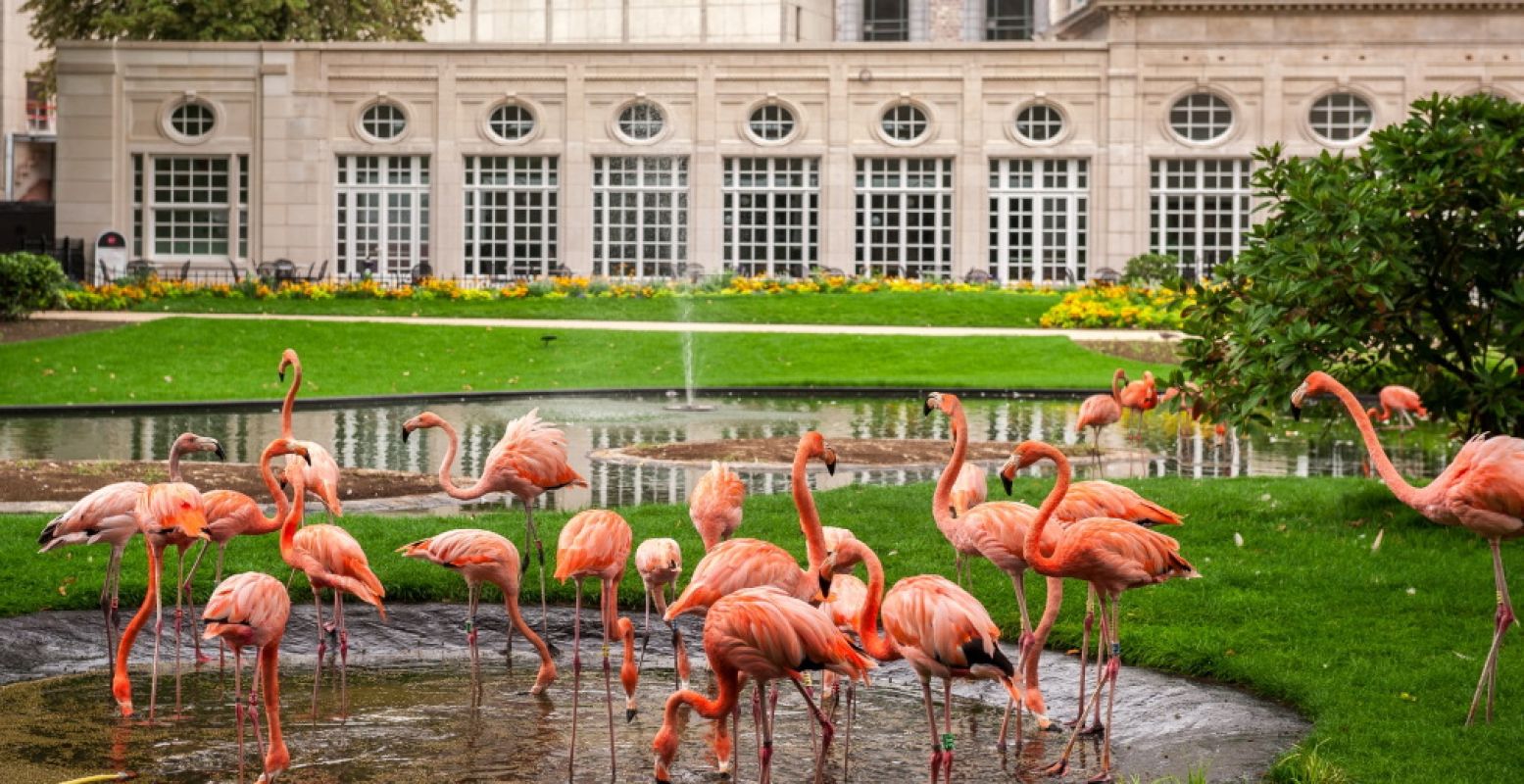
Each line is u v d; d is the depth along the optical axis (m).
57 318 39.66
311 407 28.17
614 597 9.89
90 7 55.03
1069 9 63.47
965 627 7.76
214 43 52.47
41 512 15.51
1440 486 9.42
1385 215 13.85
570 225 52.94
